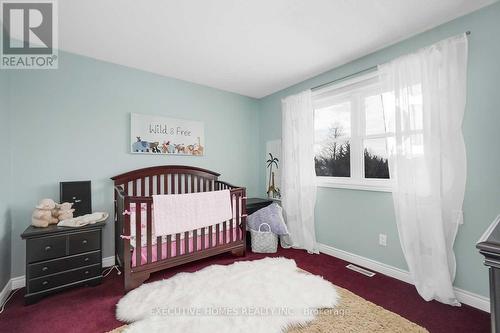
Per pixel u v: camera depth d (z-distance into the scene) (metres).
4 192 1.89
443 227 1.78
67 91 2.29
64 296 1.87
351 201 2.54
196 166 3.16
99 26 1.87
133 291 1.89
